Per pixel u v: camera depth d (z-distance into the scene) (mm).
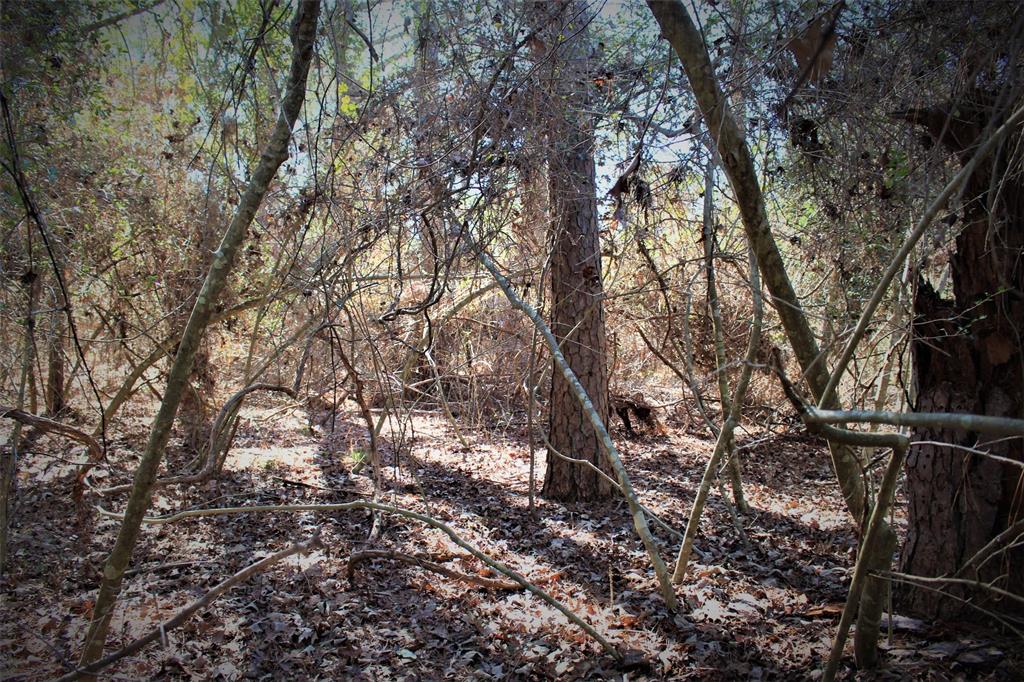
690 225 5930
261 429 11961
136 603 5270
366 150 5168
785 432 10523
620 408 12438
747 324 8344
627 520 7828
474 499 8719
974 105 3814
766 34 3723
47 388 8273
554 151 4961
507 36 4586
